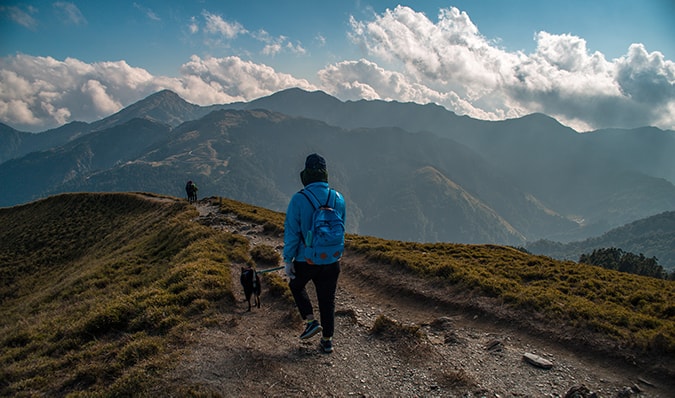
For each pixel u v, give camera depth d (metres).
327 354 6.43
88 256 30.28
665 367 6.78
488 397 5.62
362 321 8.95
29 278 29.38
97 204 48.75
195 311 8.03
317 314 8.83
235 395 4.89
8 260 34.47
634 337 7.70
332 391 5.32
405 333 7.60
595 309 9.20
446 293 11.31
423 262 14.09
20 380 6.35
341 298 11.60
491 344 7.76
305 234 5.27
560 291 11.45
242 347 6.32
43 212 51.22
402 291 11.94
